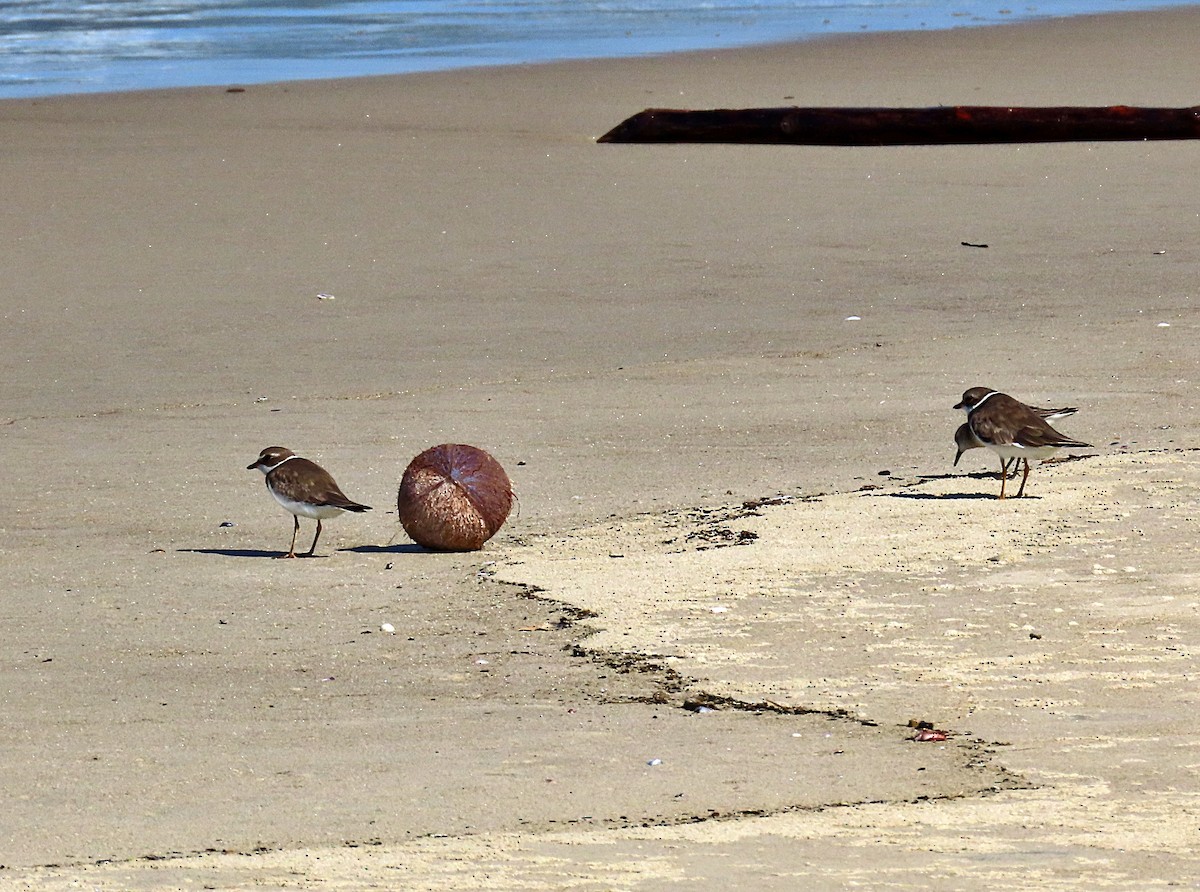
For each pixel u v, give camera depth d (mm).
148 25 66062
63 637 11953
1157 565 12539
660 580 12672
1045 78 46438
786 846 8023
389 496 16031
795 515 14266
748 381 19953
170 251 27719
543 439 17781
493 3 74625
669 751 9414
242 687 10766
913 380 19750
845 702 10133
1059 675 10461
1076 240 27781
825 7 71250
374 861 7930
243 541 14703
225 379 20594
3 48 58906
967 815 8391
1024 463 15414
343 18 68500
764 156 36500
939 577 12430
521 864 7848
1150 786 8719
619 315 23516
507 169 34812
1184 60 49719
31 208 30844
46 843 8258
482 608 12328
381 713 10195
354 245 28094
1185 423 17531
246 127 40094
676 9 71000
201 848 8172
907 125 38000
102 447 17828
